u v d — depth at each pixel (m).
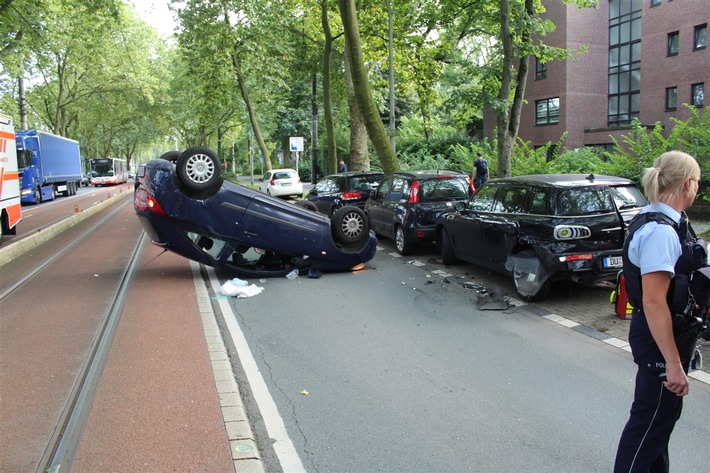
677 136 13.72
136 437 3.80
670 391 2.61
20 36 25.33
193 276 9.48
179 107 52.06
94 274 9.86
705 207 13.17
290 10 25.16
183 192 8.41
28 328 6.56
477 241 8.62
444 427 3.98
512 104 17.16
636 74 28.94
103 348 5.73
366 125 16.34
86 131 70.38
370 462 3.52
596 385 4.70
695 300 2.55
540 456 3.57
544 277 7.09
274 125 48.62
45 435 3.88
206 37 24.14
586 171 17.56
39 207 29.11
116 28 33.44
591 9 29.69
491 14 17.47
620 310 6.48
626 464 2.74
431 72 25.17
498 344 5.80
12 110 45.06
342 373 5.05
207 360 5.35
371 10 23.23
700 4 24.94
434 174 11.35
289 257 9.58
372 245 9.74
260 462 3.47
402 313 7.05
